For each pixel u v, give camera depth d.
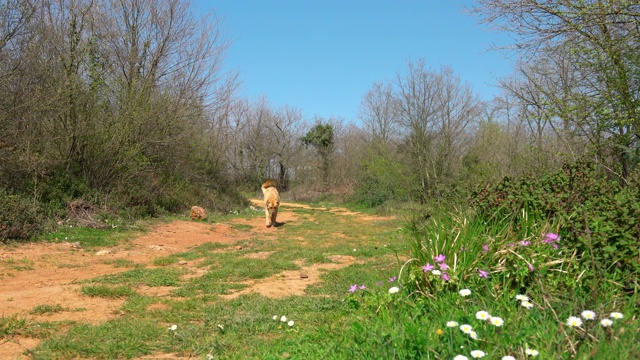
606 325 2.80
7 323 4.83
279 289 6.85
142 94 16.06
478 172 13.98
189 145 19.28
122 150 14.93
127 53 17.42
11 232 9.99
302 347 3.81
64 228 11.55
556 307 3.39
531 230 4.73
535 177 6.18
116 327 4.88
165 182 17.75
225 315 5.41
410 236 5.38
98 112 14.72
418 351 2.98
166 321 5.25
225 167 23.53
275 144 44.66
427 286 4.21
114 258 9.34
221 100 20.28
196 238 12.64
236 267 8.36
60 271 8.01
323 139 40.78
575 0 7.41
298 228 15.20
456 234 4.63
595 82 8.02
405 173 22.08
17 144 12.31
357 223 17.03
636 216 3.96
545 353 2.69
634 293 3.49
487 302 3.65
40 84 12.79
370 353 3.06
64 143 13.93
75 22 14.23
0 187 11.59
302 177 43.22
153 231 12.89
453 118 21.55
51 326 4.91
